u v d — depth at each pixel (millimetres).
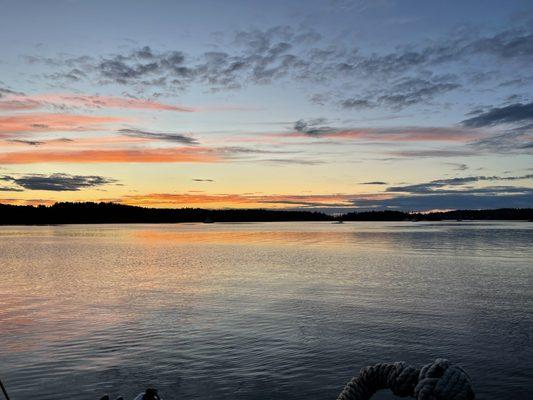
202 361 14805
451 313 21719
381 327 18938
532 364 14227
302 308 23203
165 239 119562
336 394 12133
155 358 15156
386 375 2197
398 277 36000
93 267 48031
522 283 32125
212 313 22266
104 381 13195
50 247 85688
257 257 57781
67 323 20547
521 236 110312
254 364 14453
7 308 24578
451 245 77250
